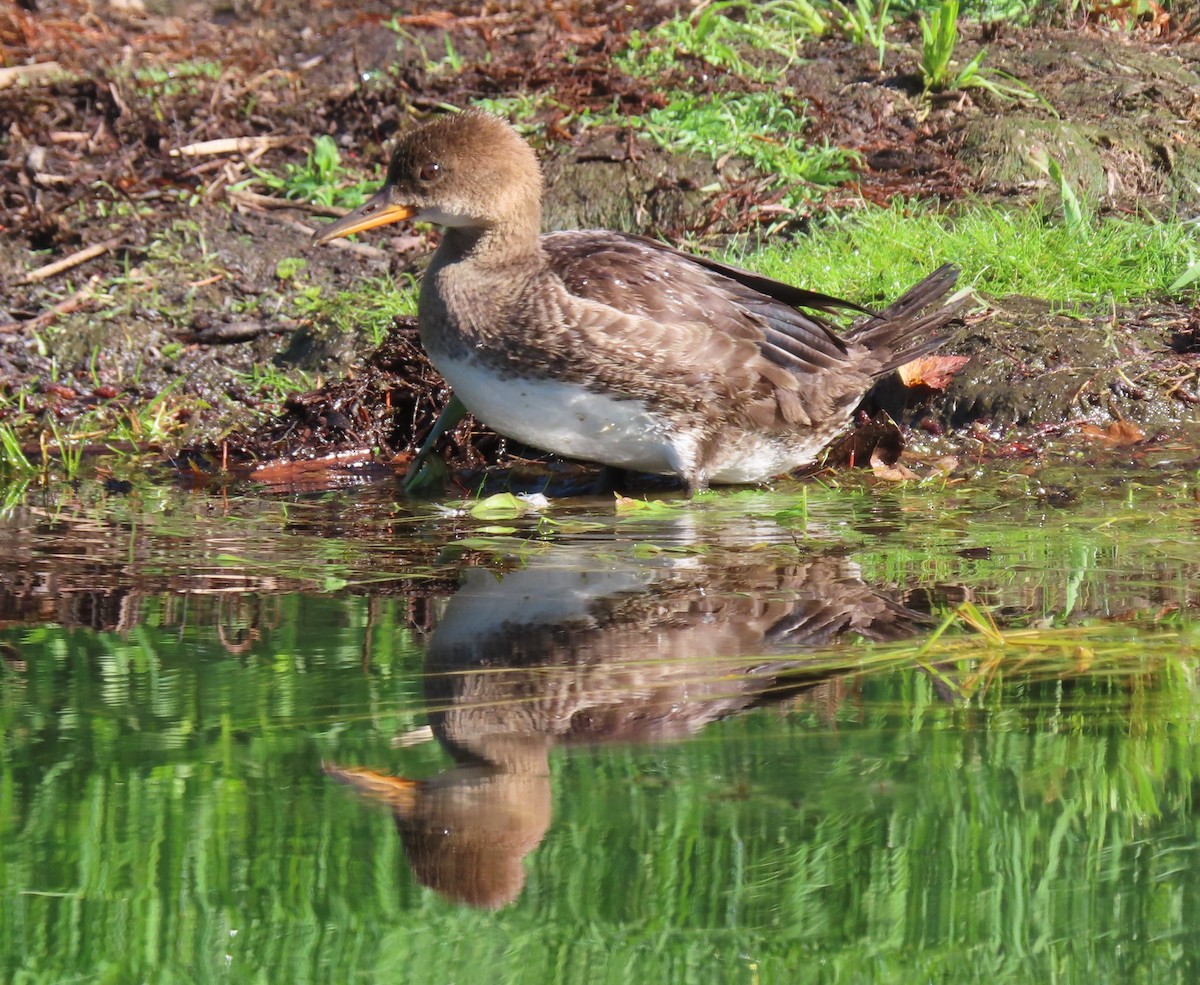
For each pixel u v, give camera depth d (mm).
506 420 10961
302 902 5207
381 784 5934
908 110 15664
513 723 6504
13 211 15062
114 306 13875
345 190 15352
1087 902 5238
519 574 8844
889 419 11500
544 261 10828
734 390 10781
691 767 6066
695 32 16734
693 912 5164
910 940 5055
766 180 14672
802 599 8234
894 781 5941
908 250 13383
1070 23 17359
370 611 8109
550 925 5105
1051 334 12375
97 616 8023
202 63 17781
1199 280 12961
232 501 10844
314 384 12945
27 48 18047
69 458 11969
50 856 5438
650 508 10484
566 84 16266
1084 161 14742
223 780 5953
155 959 4934
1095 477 10859
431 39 18031
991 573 8664
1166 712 6602
